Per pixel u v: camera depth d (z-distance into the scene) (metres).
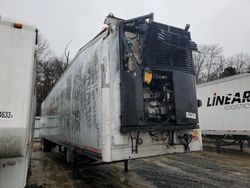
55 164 8.98
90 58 4.77
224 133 10.54
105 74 3.93
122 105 3.86
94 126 4.29
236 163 8.78
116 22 4.27
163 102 4.37
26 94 2.81
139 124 3.88
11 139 2.69
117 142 3.79
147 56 4.16
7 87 2.74
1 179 3.06
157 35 4.35
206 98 11.69
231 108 10.24
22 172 3.17
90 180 6.26
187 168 7.88
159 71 4.27
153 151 4.12
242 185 5.89
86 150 4.74
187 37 4.73
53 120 8.98
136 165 8.33
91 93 4.55
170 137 4.34
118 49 4.07
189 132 4.56
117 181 6.16
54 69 37.75
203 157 10.07
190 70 4.64
